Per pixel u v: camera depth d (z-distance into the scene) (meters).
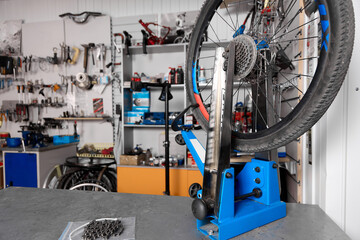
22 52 3.31
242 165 0.92
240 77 0.83
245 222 0.70
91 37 3.08
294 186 1.56
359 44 0.85
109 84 3.04
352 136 0.89
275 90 1.68
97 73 3.05
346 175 0.91
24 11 3.36
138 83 2.04
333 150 0.96
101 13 3.10
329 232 0.72
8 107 3.34
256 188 0.81
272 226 0.75
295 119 0.65
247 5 2.57
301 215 0.83
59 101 3.16
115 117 3.06
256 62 0.81
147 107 2.79
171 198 1.04
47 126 3.19
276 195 0.81
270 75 0.87
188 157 2.48
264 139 0.74
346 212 0.92
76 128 3.16
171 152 2.61
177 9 2.88
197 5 2.83
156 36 2.73
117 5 3.07
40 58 3.19
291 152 1.63
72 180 2.64
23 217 0.85
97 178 2.54
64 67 3.17
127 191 2.47
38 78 3.26
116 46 2.86
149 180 2.42
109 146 3.07
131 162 2.51
